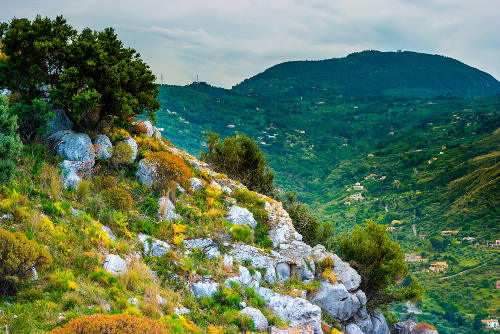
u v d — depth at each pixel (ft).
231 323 48.75
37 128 62.49
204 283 53.83
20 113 60.75
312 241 110.01
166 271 52.85
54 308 35.37
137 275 46.98
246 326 49.37
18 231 39.96
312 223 111.65
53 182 53.31
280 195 125.90
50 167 57.11
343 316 71.15
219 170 117.91
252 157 126.21
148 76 78.28
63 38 64.18
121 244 51.65
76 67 64.18
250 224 73.26
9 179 48.42
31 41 62.59
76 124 67.97
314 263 74.02
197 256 58.90
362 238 96.63
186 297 50.39
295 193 127.24
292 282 66.13
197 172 83.30
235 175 120.47
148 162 69.51
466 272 534.37
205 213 69.00
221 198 77.05
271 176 125.80
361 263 93.25
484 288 485.15
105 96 67.97
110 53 71.15
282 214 81.76
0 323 31.24
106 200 58.75
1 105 50.11
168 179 69.56
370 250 91.97
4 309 33.17
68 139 63.52
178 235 60.44
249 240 68.49
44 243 43.21
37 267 38.42
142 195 65.87
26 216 44.62
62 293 37.96
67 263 43.01
